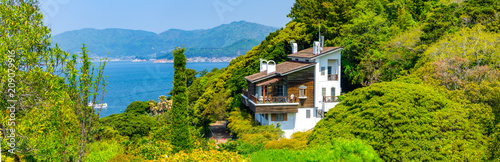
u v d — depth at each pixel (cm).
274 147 2364
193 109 4809
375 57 4181
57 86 1260
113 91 10369
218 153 1698
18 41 1245
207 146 2088
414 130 1802
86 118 1355
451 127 1823
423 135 1788
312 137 2194
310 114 3675
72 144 1337
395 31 4875
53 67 1270
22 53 1250
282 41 5541
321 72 3762
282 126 3616
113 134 3456
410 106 1903
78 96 1299
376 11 5822
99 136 3109
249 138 2909
